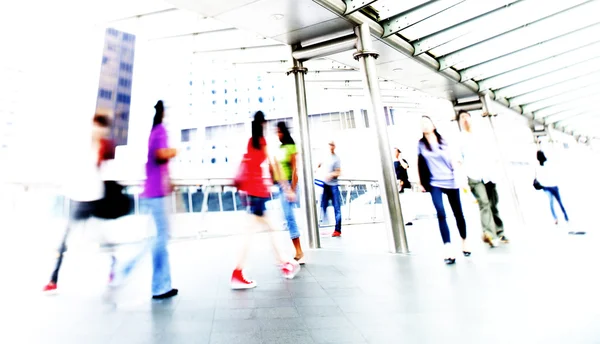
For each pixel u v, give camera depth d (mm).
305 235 6078
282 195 4473
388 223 5238
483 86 10062
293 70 6699
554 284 2779
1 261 5207
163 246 3086
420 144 4379
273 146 4590
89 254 5359
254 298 2887
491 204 5383
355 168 22078
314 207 6145
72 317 2537
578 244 4609
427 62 8102
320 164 8617
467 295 2645
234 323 2291
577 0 6410
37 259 5328
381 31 6590
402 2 6148
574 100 12781
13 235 5559
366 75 5789
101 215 3594
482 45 7891
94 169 3676
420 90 9852
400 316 2270
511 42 7691
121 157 4586
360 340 1912
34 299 3107
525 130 14578
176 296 3033
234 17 5637
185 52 9719
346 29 6211
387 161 5461
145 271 4477
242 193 3600
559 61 8938
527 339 1798
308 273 3820
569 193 9336
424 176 4340
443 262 4043
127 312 2625
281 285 3309
